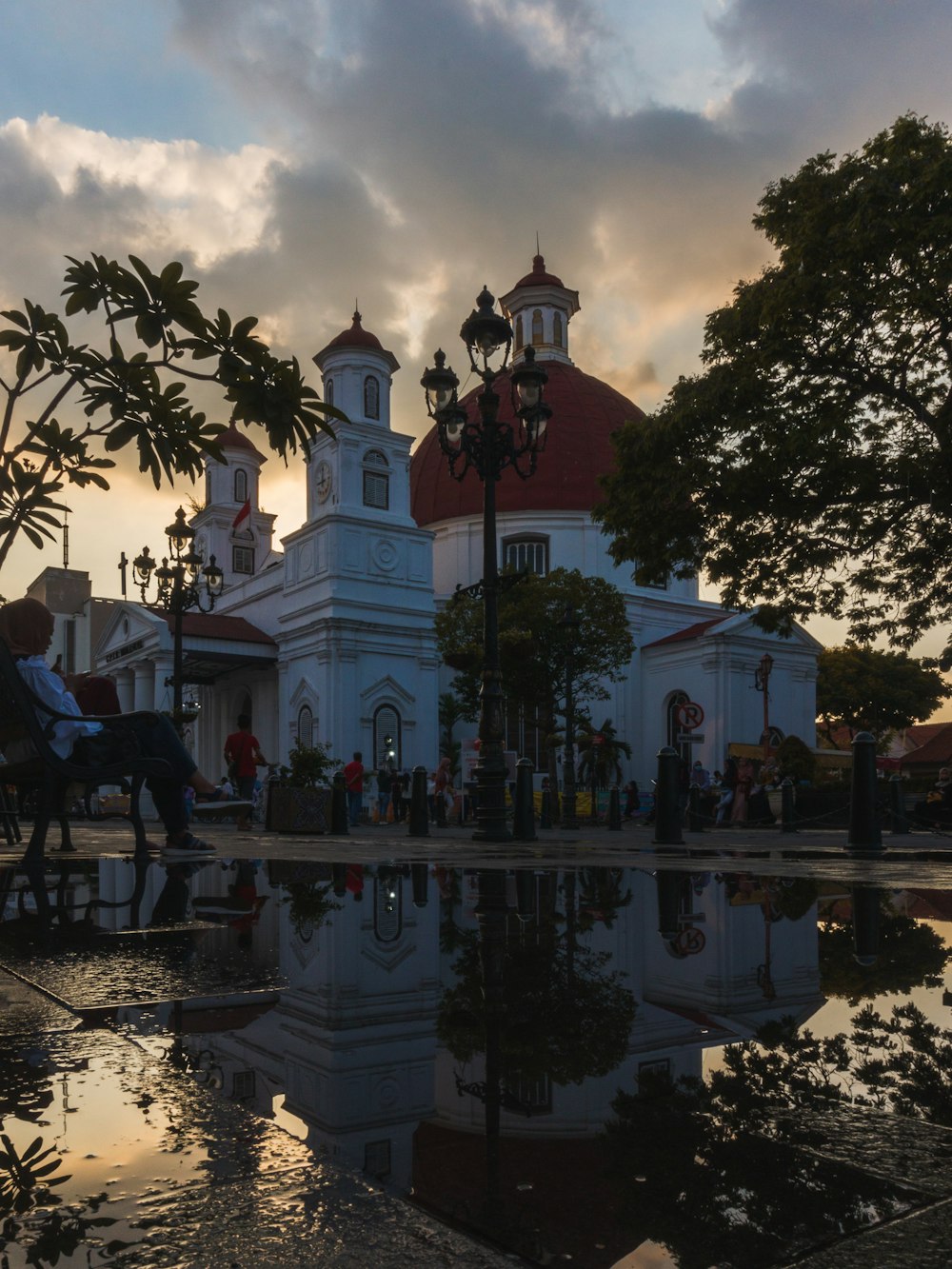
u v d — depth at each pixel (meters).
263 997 2.19
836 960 2.69
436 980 2.39
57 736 5.18
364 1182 1.08
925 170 15.09
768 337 16.92
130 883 5.09
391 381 38.69
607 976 2.43
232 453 49.38
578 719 33.31
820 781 31.17
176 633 22.95
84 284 3.48
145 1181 1.09
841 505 17.03
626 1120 1.30
